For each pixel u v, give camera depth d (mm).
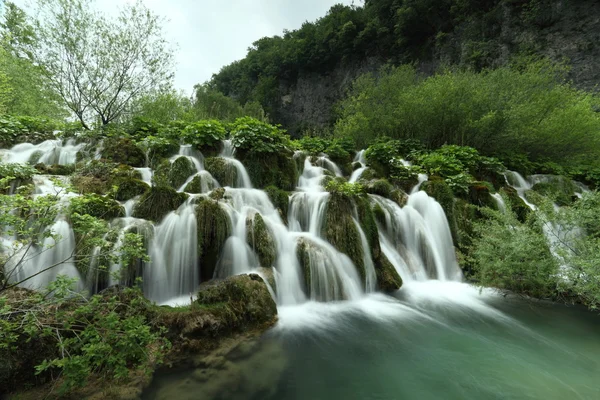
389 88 15375
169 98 12039
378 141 12375
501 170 9891
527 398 2891
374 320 4484
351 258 5500
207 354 3260
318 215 6055
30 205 2750
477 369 3357
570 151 12570
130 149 7555
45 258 4023
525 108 11078
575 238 5223
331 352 3590
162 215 5008
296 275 5070
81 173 6105
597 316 4680
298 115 49625
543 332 4207
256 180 7469
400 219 6891
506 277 5395
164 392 2684
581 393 2971
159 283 4512
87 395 2547
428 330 4219
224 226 5082
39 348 2662
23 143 8180
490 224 6535
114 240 4113
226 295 3879
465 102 11516
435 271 6391
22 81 9656
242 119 8594
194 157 7867
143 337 2594
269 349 3533
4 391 2475
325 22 47625
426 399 2854
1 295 2906
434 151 11086
